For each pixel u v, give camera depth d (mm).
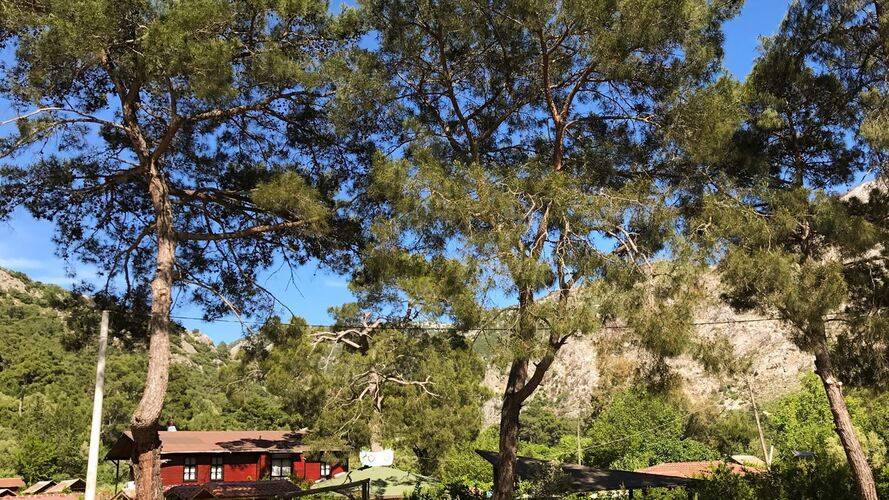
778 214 12836
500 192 11992
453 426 27469
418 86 15047
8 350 78625
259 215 15836
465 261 11234
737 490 17359
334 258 16219
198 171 15680
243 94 14094
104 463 56281
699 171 13891
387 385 27969
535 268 10727
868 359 13922
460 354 26328
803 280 12141
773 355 73375
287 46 13945
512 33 13945
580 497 19359
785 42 15094
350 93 13859
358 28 14648
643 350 11438
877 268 13977
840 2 14195
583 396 95188
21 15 11430
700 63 13266
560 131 14336
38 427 59469
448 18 13695
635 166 14609
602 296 10805
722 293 15055
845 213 12648
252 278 16844
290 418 38719
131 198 16078
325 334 26219
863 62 14469
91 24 11234
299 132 15359
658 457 50594
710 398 67625
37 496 34250
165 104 14695
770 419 52906
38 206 14852
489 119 15672
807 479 16875
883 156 13352
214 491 17078
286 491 17141
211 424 65500
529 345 10930
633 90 14211
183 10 11922
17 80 12227
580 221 11516
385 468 23000
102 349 15094
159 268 13516
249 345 16438
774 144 15656
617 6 12344
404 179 12086
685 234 12289
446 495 20812
